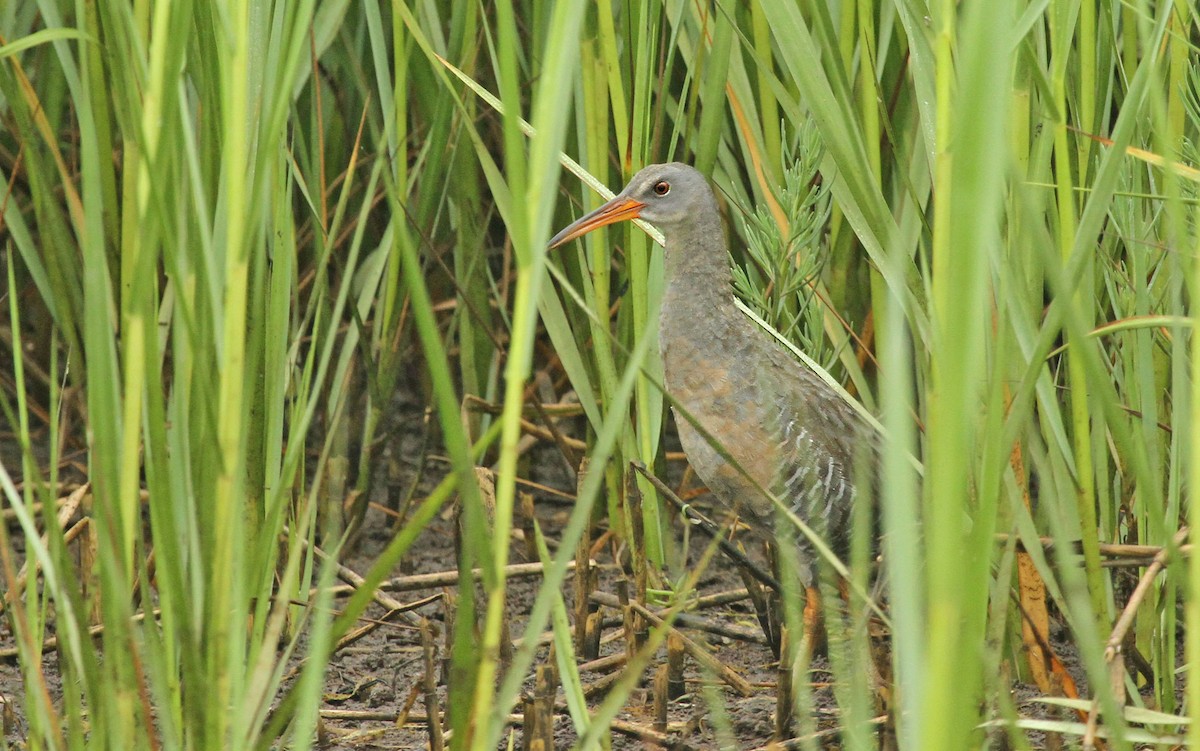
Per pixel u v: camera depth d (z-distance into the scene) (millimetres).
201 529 4672
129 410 4543
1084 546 6281
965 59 3324
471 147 9328
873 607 5031
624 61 8305
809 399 7480
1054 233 6359
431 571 9555
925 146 7000
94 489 4520
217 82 5980
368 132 10445
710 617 8555
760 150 8109
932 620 3590
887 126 6977
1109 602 6742
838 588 7719
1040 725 5035
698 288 7652
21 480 10430
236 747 4523
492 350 10305
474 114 9172
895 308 3820
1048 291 8500
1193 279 3930
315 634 4410
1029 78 6098
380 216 10852
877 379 8719
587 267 8523
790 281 7715
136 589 8109
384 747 6719
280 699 7316
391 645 8133
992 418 4047
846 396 7074
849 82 7324
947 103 4055
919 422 6859
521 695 6645
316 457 10703
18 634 5031
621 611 8336
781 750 6176
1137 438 6312
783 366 7602
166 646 4910
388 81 8383
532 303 3744
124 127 5898
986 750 5254
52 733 5008
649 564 8461
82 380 8922
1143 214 6867
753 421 7465
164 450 4328
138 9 5863
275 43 5758
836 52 6363
